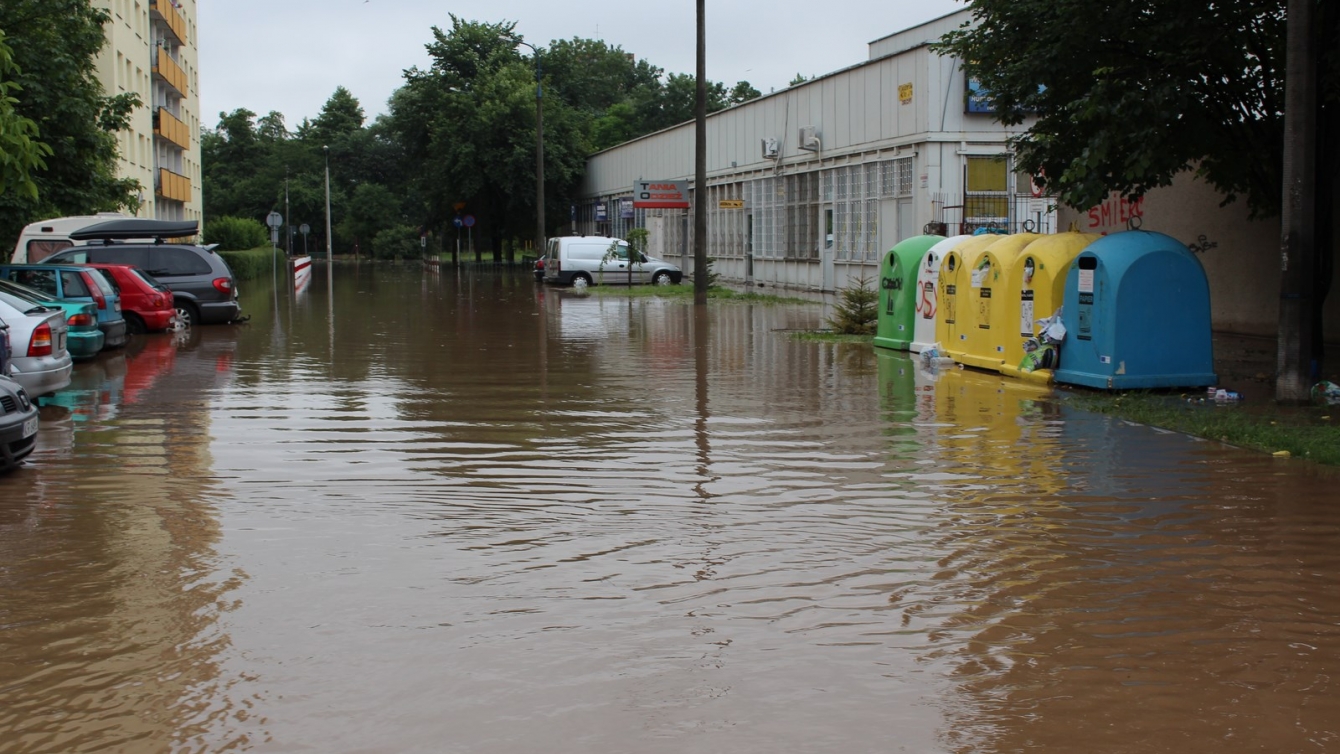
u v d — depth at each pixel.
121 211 32.19
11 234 25.31
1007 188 29.69
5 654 5.39
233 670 5.19
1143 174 13.74
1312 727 4.60
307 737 4.52
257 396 14.04
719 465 9.71
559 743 4.45
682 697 4.88
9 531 7.62
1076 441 10.73
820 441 10.80
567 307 31.61
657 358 18.20
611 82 117.69
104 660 5.31
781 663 5.25
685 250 49.66
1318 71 12.94
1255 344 18.27
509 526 7.71
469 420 12.12
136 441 10.98
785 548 7.13
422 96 76.19
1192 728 4.59
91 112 24.78
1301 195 11.93
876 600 6.13
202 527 7.71
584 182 73.12
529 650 5.42
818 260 37.81
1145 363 13.66
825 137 36.72
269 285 46.97
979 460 9.86
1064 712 4.73
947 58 29.16
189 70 68.69
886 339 19.48
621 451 10.35
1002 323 15.70
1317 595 6.21
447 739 4.49
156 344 21.09
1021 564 6.78
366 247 107.19
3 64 14.64
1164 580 6.47
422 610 6.00
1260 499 8.38
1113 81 13.83
